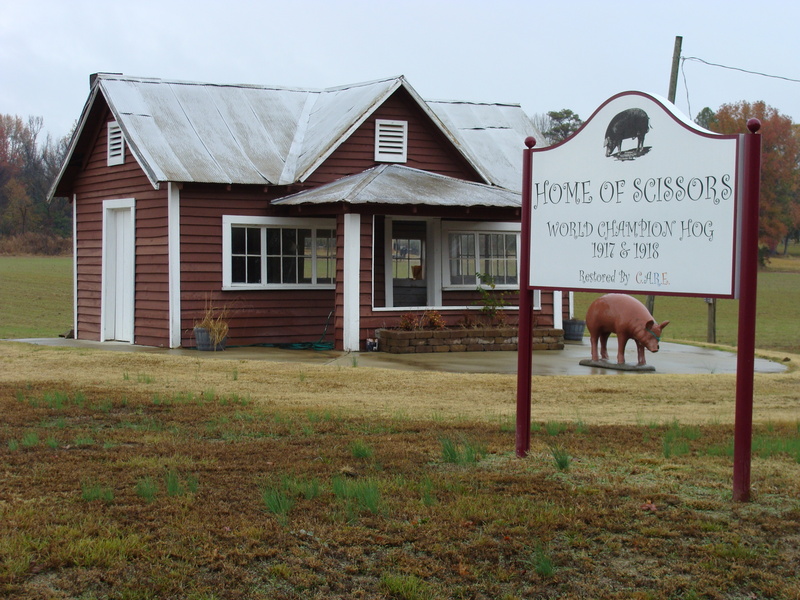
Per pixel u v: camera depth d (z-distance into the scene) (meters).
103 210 20.38
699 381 15.30
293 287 19.47
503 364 16.72
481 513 6.71
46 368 14.95
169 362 15.80
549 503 7.05
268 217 19.20
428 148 20.84
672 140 7.70
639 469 8.23
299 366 15.62
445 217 18.42
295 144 20.67
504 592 5.46
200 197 18.56
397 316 18.41
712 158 7.44
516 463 8.37
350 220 17.75
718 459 8.72
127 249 20.03
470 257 20.23
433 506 6.89
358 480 7.61
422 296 21.08
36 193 88.50
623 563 5.92
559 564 5.87
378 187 18.31
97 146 20.58
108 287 20.41
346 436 9.62
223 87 21.83
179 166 18.39
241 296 18.98
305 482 7.44
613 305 16.75
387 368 15.68
